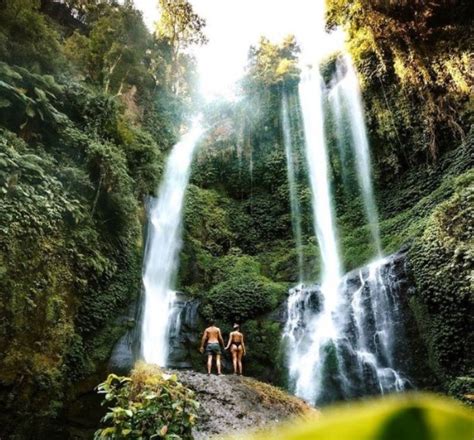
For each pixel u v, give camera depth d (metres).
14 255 6.71
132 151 12.48
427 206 12.95
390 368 10.37
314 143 18.55
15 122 8.48
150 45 19.38
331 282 13.73
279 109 19.97
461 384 8.56
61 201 8.16
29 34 10.23
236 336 10.47
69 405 7.73
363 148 16.88
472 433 0.32
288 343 12.34
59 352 7.48
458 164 13.28
